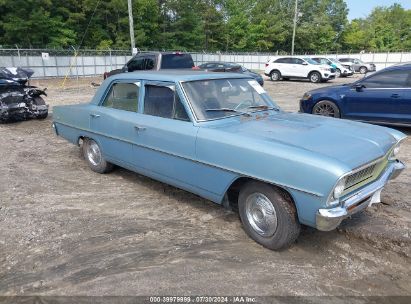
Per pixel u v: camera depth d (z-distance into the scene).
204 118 3.94
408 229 3.85
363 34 68.12
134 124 4.58
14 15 32.91
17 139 8.33
